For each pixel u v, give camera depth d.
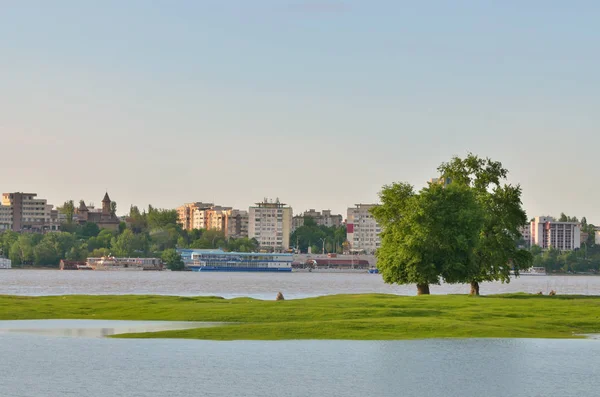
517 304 134.25
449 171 184.25
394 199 168.62
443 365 79.75
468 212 164.25
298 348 89.00
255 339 95.06
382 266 169.12
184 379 72.12
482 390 69.12
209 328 103.44
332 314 117.56
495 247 174.50
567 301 141.62
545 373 76.12
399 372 76.12
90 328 105.25
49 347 88.31
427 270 163.62
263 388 68.94
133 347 88.69
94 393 66.44
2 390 67.19
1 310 123.94
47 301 140.50
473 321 112.88
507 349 89.50
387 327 103.69
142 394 66.25
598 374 75.75
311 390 68.56
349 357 83.56
